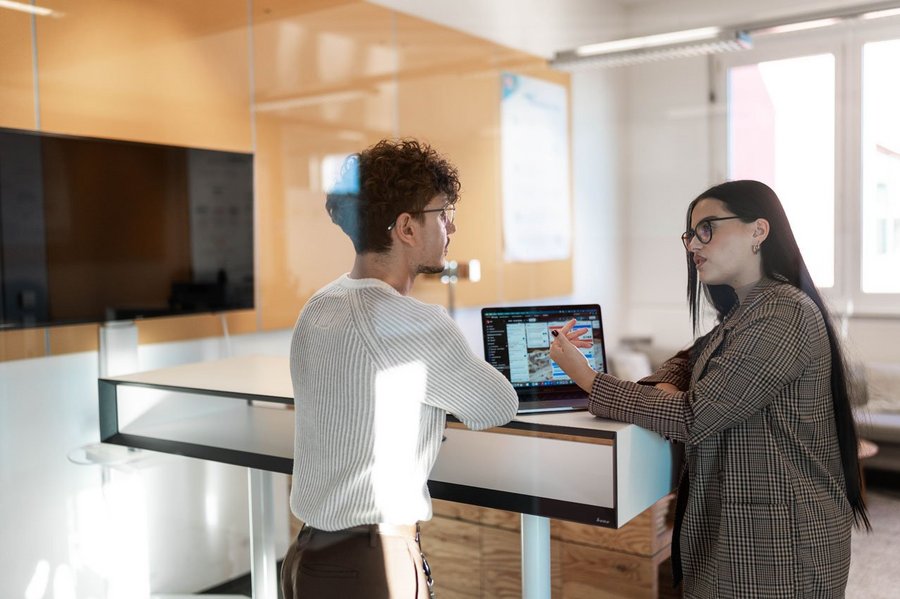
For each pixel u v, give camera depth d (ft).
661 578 5.97
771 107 7.34
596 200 9.37
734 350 3.71
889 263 6.07
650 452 4.18
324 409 3.52
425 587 3.61
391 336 3.44
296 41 8.84
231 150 8.08
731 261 4.01
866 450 5.73
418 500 3.53
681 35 8.28
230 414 6.20
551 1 9.94
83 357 6.95
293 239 8.61
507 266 10.39
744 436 3.84
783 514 3.74
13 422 6.50
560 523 6.06
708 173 8.34
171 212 7.46
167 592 7.00
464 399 3.55
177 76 7.59
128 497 6.72
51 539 6.67
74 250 6.73
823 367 3.81
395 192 3.64
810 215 6.67
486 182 10.62
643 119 8.94
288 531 6.88
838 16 6.57
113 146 7.00
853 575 5.23
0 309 6.29
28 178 6.44
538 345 4.47
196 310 7.67
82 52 6.82
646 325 8.93
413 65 10.23
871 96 6.34
